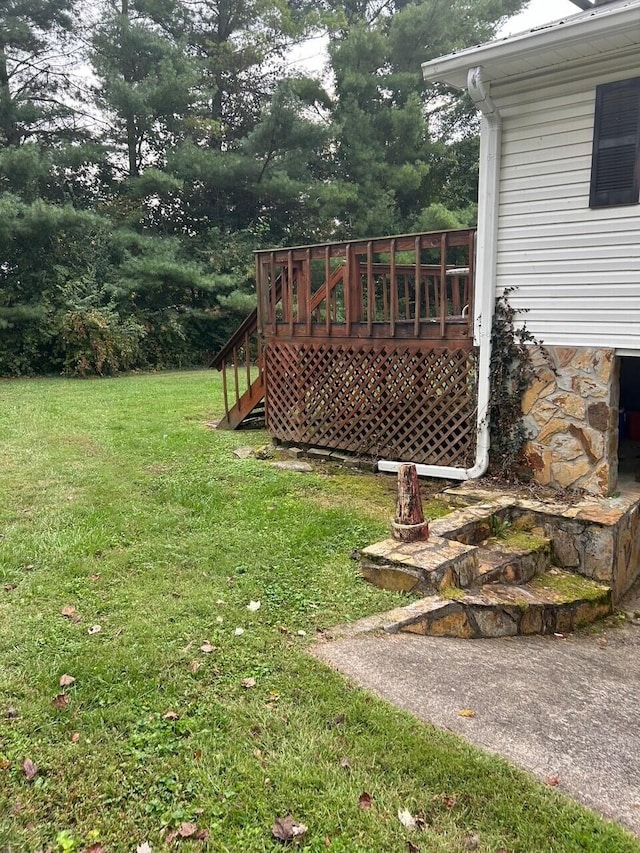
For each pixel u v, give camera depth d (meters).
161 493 5.21
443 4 18.61
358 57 18.83
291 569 3.81
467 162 21.06
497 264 5.07
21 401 10.02
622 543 4.57
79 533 4.25
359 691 2.52
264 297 6.90
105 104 16.47
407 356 5.75
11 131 15.81
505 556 4.15
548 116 4.66
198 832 1.83
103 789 1.98
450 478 5.54
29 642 2.87
